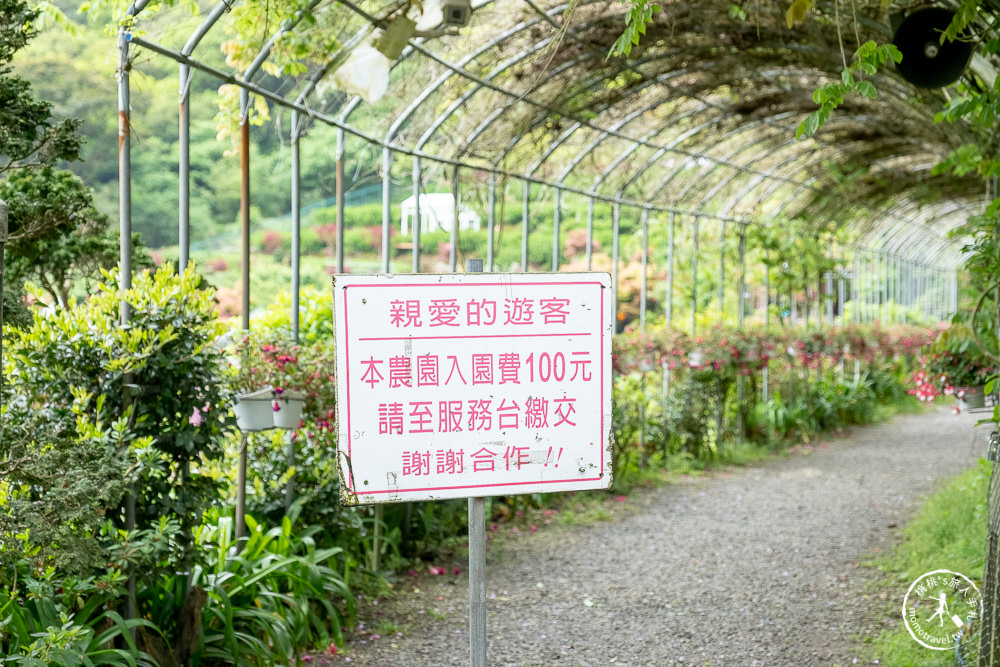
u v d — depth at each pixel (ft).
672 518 22.84
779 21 20.10
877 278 63.00
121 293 12.25
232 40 15.96
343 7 16.31
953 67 13.35
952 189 48.49
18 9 11.09
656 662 13.62
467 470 8.15
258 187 42.16
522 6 19.21
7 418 10.84
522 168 26.81
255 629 13.05
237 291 40.86
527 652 14.06
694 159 33.04
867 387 45.21
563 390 8.30
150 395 12.32
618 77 24.41
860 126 33.40
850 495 25.50
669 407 30.63
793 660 13.52
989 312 16.42
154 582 11.86
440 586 17.26
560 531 21.50
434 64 20.29
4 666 9.02
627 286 52.31
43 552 8.90
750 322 42.16
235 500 16.46
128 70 12.79
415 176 22.43
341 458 7.97
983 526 18.03
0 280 7.95
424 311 8.09
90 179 36.86
